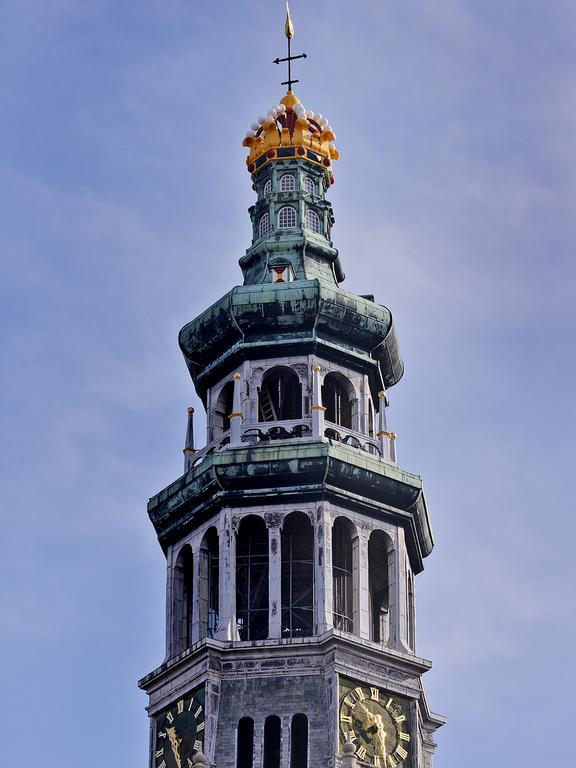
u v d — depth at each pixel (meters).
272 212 144.75
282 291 137.75
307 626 131.88
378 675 129.12
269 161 146.75
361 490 133.75
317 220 145.50
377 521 134.25
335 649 128.00
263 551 133.25
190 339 140.38
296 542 133.88
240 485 132.88
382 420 138.12
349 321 138.50
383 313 139.62
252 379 137.50
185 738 128.50
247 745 127.06
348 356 138.75
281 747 126.31
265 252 143.00
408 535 135.75
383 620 134.50
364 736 127.12
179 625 133.75
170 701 130.50
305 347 137.75
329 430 135.88
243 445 134.00
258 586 132.62
